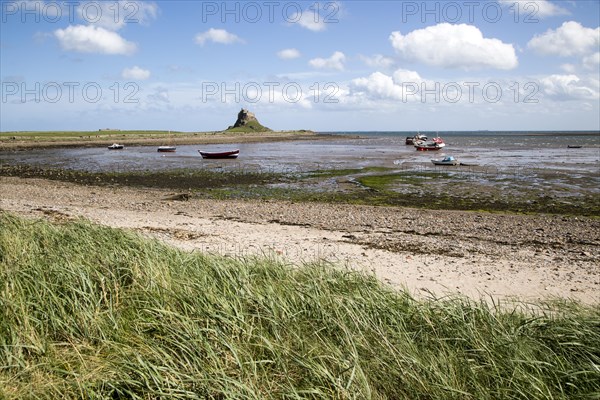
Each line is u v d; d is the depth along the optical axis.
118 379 3.82
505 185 27.42
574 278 9.89
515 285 9.37
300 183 29.27
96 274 5.77
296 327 4.82
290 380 3.95
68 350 4.27
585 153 60.97
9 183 28.69
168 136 122.31
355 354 4.17
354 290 6.11
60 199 21.67
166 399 3.61
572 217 18.23
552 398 3.83
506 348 4.61
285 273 6.63
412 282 9.41
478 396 3.90
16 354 4.08
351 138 153.50
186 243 12.31
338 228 15.61
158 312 4.77
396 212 19.05
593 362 4.46
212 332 4.52
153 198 22.89
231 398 3.51
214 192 25.56
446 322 5.28
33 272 5.75
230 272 6.35
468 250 12.45
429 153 62.91
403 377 4.02
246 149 78.50
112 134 127.44
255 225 15.78
